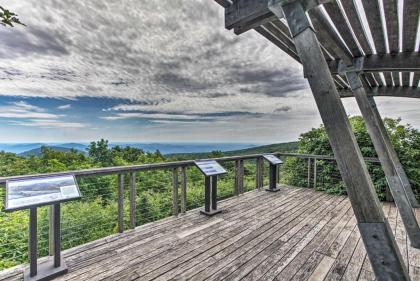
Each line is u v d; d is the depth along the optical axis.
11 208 1.86
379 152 3.12
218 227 3.28
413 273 2.20
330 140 1.53
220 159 4.43
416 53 2.93
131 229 3.17
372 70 3.25
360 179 1.43
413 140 5.15
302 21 1.63
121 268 2.23
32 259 2.02
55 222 2.17
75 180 2.42
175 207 3.72
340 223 3.46
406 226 2.82
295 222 3.50
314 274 2.16
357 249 2.65
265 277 2.11
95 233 4.20
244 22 2.11
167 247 2.67
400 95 4.47
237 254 2.52
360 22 2.34
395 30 2.43
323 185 5.59
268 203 4.48
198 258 2.43
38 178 2.26
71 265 2.28
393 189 2.97
